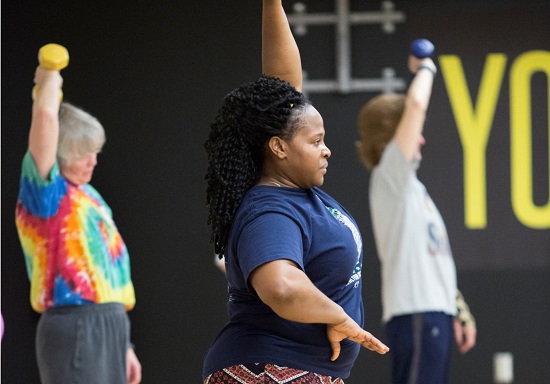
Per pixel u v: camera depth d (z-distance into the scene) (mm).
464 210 9805
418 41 7723
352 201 9875
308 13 9859
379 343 3293
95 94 9906
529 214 9805
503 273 9789
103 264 5879
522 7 9852
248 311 3469
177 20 9930
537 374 9750
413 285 7395
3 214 9648
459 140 9820
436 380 7375
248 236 3260
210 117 9922
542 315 9766
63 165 5902
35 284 5848
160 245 9867
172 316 9844
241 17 9914
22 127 9742
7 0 9797
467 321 7934
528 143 9820
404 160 7523
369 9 9875
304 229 3365
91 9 9906
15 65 9781
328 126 9875
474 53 9875
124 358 5973
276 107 3459
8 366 9578
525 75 9859
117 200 9898
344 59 9805
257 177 3547
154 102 9922
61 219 5809
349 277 3500
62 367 5766
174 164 9906
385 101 7941
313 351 3459
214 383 3486
